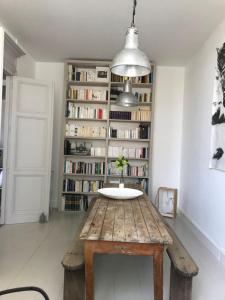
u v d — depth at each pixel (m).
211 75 3.63
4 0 3.04
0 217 4.09
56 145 5.27
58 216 4.64
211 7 3.04
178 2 2.95
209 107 3.66
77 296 1.89
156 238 1.63
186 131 4.87
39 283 2.40
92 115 5.01
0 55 2.54
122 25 3.58
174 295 1.94
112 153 5.03
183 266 1.83
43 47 4.48
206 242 3.50
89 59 5.02
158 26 3.54
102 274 2.62
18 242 3.40
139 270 2.72
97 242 1.67
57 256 3.00
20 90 4.15
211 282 2.54
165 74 5.25
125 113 5.00
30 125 4.24
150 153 5.00
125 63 2.09
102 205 2.43
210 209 3.47
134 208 2.35
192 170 4.38
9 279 2.46
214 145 3.35
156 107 5.27
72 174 5.00
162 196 5.04
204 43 3.98
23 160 4.21
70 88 5.11
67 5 3.11
